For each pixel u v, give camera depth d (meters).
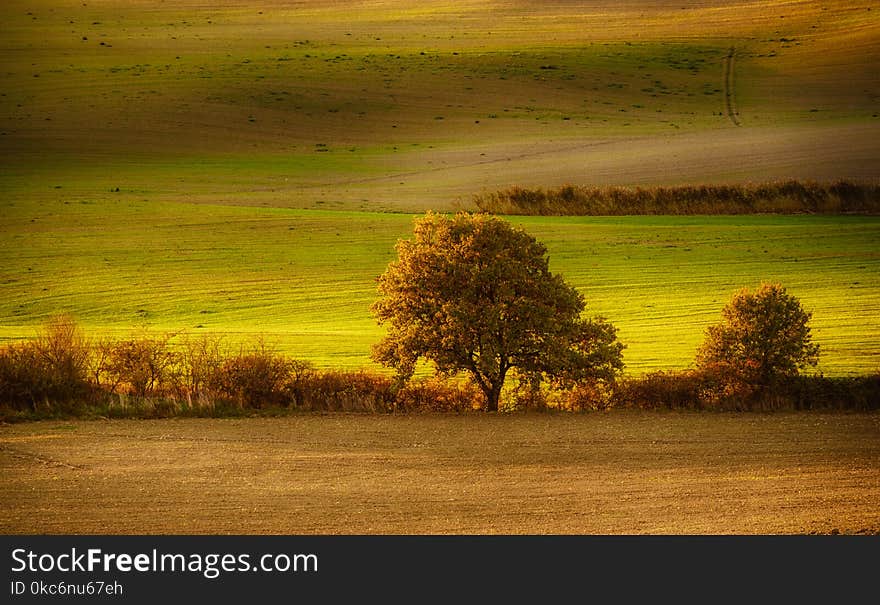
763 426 76.06
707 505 54.41
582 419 80.31
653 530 50.22
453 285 87.56
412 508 54.84
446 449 69.75
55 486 59.81
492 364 83.38
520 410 84.69
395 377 86.00
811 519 51.22
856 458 65.44
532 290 87.94
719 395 85.06
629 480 60.56
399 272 88.44
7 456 67.56
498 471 63.28
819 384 85.06
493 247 88.31
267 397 85.88
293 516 53.69
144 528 51.88
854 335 112.81
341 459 66.81
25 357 85.06
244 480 61.19
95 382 88.31
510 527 51.31
